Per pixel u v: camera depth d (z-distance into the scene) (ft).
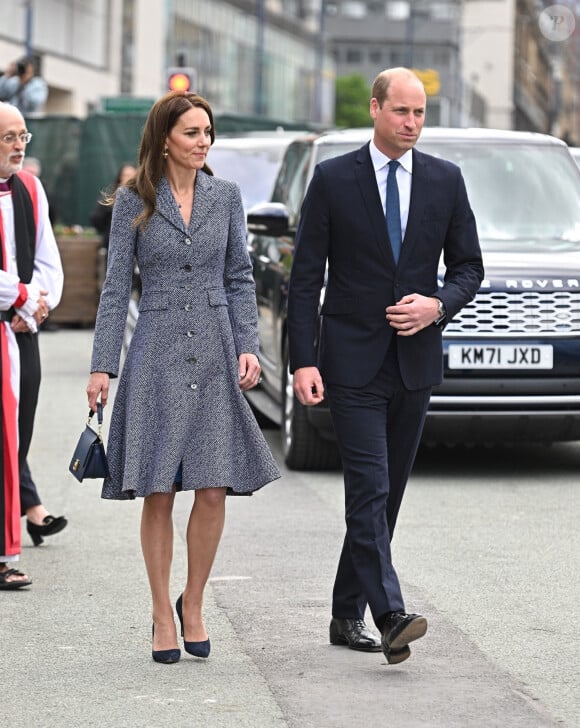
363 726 50.39
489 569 76.07
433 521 89.04
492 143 115.85
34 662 59.06
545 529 86.84
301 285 59.31
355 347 58.59
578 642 62.13
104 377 58.80
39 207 75.56
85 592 71.20
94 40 511.40
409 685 55.47
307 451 106.11
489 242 108.58
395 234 58.75
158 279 58.85
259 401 122.52
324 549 80.79
